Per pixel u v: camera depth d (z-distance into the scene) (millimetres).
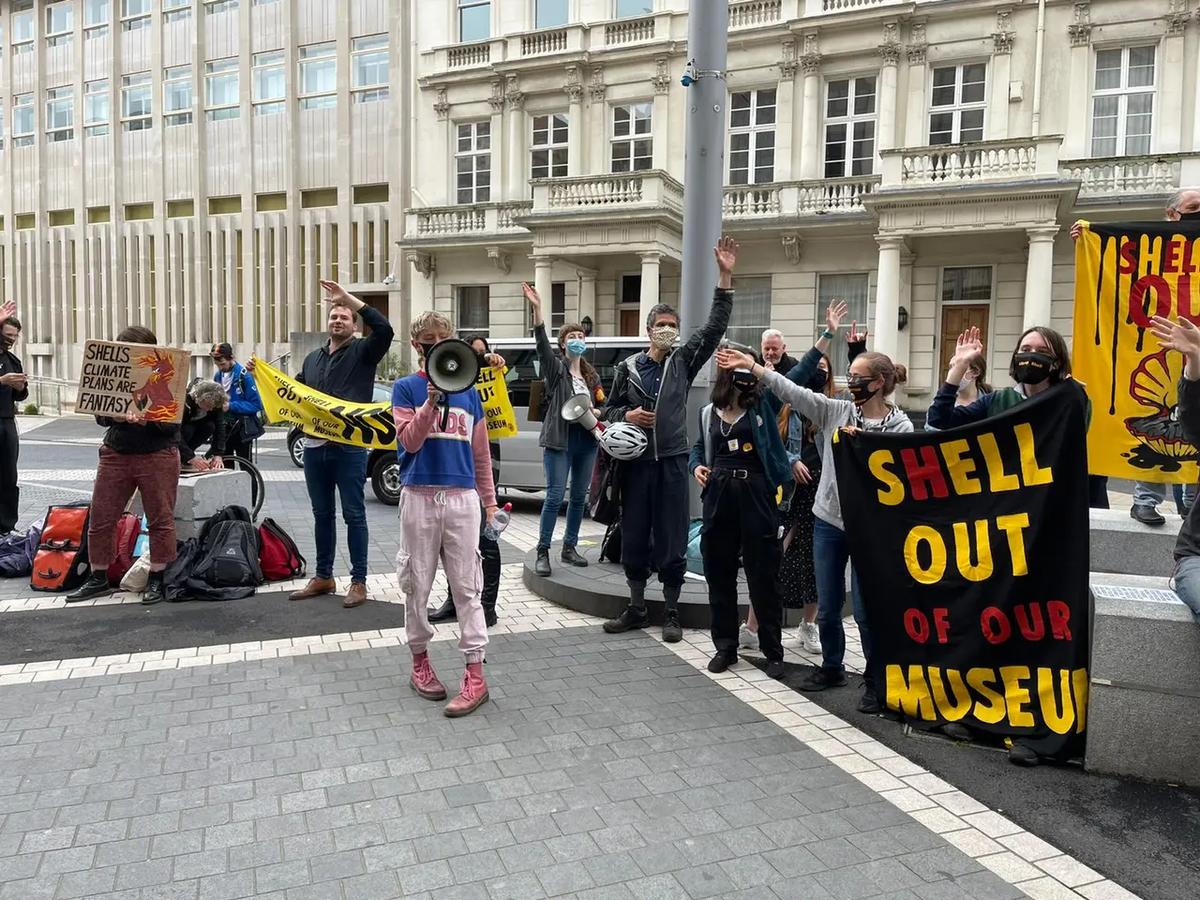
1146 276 4238
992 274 18516
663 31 21328
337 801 3299
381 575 6965
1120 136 18109
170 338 30734
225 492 7000
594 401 7355
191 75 29703
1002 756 3812
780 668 4809
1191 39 17391
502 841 3037
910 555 4117
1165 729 3547
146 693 4352
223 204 29609
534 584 6477
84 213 32375
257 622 5578
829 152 20359
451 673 4719
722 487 4711
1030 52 18328
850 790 3471
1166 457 4215
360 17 26781
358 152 27062
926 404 19047
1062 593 3779
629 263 21594
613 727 4039
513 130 23141
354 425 5766
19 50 33406
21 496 10578
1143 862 2980
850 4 19469
